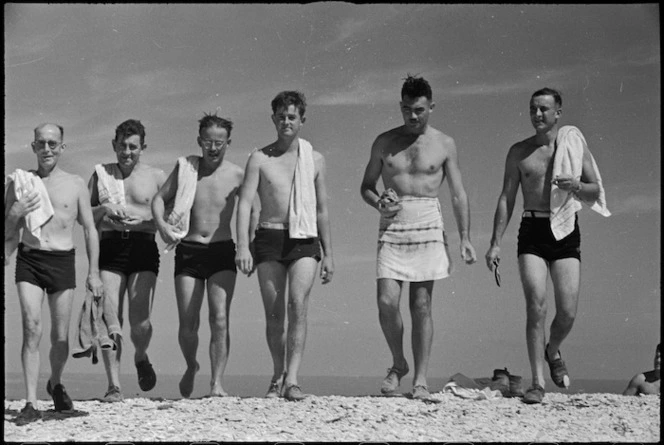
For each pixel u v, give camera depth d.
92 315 6.99
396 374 7.89
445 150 7.77
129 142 7.93
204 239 7.94
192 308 7.94
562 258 7.78
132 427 6.42
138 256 7.93
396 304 7.67
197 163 8.03
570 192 7.68
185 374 8.10
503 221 7.89
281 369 7.80
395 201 7.61
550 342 8.12
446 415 6.90
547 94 7.75
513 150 7.89
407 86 7.70
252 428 6.38
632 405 7.45
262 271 7.70
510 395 7.99
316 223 7.68
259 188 7.80
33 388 6.73
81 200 7.11
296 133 7.84
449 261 7.69
